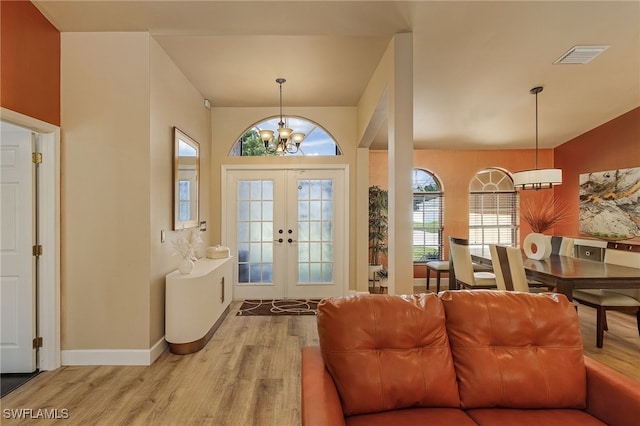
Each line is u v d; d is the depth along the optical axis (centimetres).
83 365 281
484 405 145
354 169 497
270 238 501
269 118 494
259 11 255
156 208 301
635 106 439
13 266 268
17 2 240
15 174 268
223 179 492
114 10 256
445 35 292
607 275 288
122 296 285
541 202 587
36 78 258
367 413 141
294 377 261
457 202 593
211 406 221
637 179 440
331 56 338
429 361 149
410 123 276
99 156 286
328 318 154
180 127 367
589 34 296
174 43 310
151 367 278
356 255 496
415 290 561
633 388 131
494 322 155
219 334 355
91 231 285
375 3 246
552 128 507
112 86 287
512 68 351
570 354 150
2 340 266
